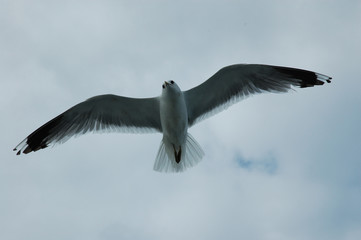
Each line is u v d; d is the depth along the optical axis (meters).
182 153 9.62
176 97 9.23
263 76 9.72
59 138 10.12
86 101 9.61
